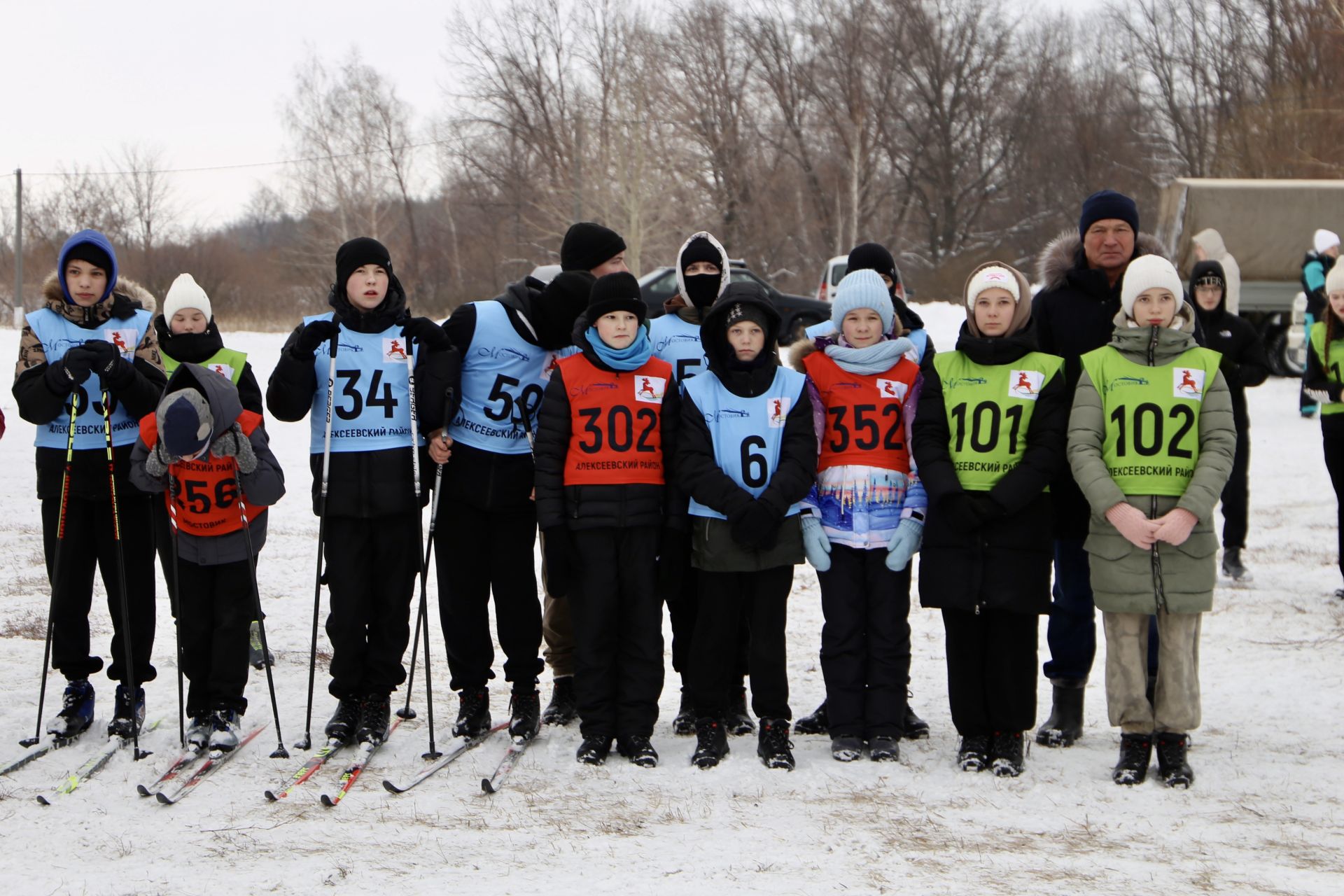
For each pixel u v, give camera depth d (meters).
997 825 7.21
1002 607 8.07
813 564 8.53
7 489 20.14
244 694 9.98
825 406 8.76
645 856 6.70
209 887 6.27
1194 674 8.02
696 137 75.25
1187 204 36.41
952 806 7.57
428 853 6.73
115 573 8.90
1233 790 7.86
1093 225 8.89
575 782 7.96
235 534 8.54
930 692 10.47
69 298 8.81
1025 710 8.20
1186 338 8.16
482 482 8.84
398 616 8.88
